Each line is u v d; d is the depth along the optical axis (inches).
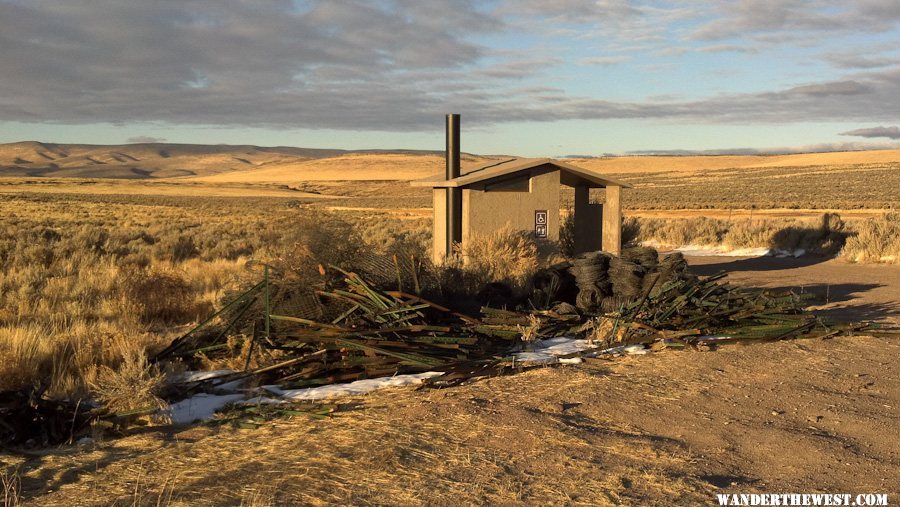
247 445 256.1
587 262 543.2
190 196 5989.2
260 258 879.1
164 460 240.8
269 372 356.2
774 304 508.7
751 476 228.5
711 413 297.9
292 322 399.9
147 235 1336.1
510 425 275.6
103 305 546.0
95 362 371.9
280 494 208.2
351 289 430.9
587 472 228.1
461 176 769.6
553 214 806.5
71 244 1007.6
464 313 469.7
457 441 257.4
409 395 321.1
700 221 1743.4
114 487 215.8
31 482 221.6
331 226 472.4
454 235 759.1
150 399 297.1
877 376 363.9
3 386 323.6
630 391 330.3
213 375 353.7
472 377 355.6
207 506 198.4
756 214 2714.1
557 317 478.3
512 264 662.5
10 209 2950.3
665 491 213.2
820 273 919.7
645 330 454.0
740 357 403.9
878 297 671.8
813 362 393.4
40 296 590.2
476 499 205.5
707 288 520.1
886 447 256.4
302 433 268.7
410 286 475.8
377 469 228.5
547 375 357.1
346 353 369.4
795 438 265.4
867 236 1091.3
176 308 547.8
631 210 3250.5
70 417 282.4
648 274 542.0
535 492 211.3
